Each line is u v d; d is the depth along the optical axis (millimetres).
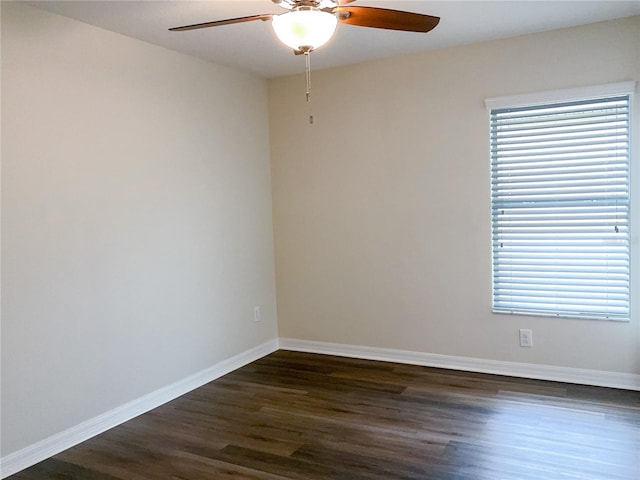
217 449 2941
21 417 2836
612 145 3521
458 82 3939
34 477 2723
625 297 3555
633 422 3057
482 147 3904
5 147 2746
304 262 4750
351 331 4586
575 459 2660
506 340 3949
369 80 4281
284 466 2719
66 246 3051
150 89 3584
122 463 2834
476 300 4035
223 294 4266
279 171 4777
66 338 3061
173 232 3781
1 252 2736
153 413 3502
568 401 3398
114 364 3350
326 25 2250
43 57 2922
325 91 4480
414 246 4234
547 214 3744
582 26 3506
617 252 3557
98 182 3230
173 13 2998
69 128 3059
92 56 3191
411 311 4297
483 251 3971
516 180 3814
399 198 4258
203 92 4039
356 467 2674
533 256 3814
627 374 3588
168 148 3730
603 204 3574
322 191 4590
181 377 3859
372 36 3584
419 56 4062
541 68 3654
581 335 3699
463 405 3400
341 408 3447
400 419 3230
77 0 2779
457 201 4031
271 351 4848
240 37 3480
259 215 4680
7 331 2770
